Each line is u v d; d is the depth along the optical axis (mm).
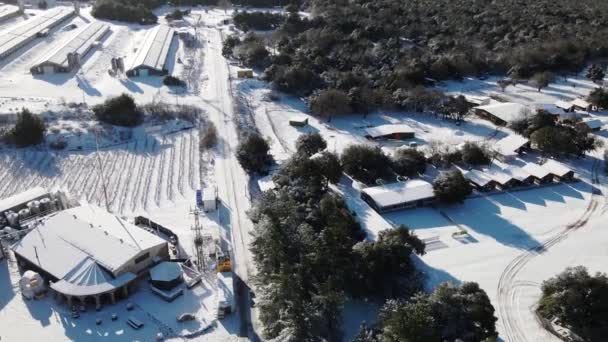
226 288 71438
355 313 69062
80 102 138750
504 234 88750
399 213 94500
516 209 96938
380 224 89125
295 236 73312
